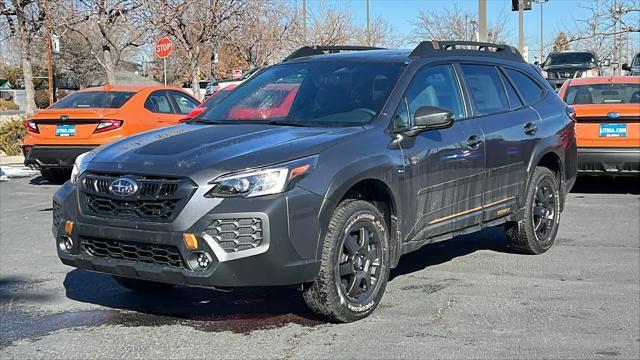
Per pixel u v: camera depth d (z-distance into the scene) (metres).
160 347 4.68
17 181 12.92
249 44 26.91
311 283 4.82
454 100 6.14
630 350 4.66
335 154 4.86
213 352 4.59
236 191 4.45
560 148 7.30
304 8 31.31
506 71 6.97
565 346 4.72
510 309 5.46
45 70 40.47
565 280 6.28
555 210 7.37
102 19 18.48
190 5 21.08
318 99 5.75
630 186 11.91
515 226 7.01
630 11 19.06
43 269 6.68
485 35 17.98
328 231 4.75
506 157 6.49
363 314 5.11
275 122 5.55
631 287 6.07
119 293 5.89
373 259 5.17
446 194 5.79
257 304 5.55
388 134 5.33
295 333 4.91
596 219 9.09
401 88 5.66
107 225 4.67
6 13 19.73
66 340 4.81
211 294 5.83
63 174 12.74
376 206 5.33
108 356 4.53
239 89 6.37
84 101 11.94
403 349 4.62
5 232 8.40
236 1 24.16
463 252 7.34
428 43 6.17
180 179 4.49
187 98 13.12
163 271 4.52
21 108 33.94
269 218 4.45
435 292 5.89
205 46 25.34
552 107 7.39
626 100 11.09
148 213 4.57
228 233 4.43
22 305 5.57
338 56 6.33
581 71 25.12
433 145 5.63
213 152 4.70
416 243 5.57
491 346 4.70
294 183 4.57
